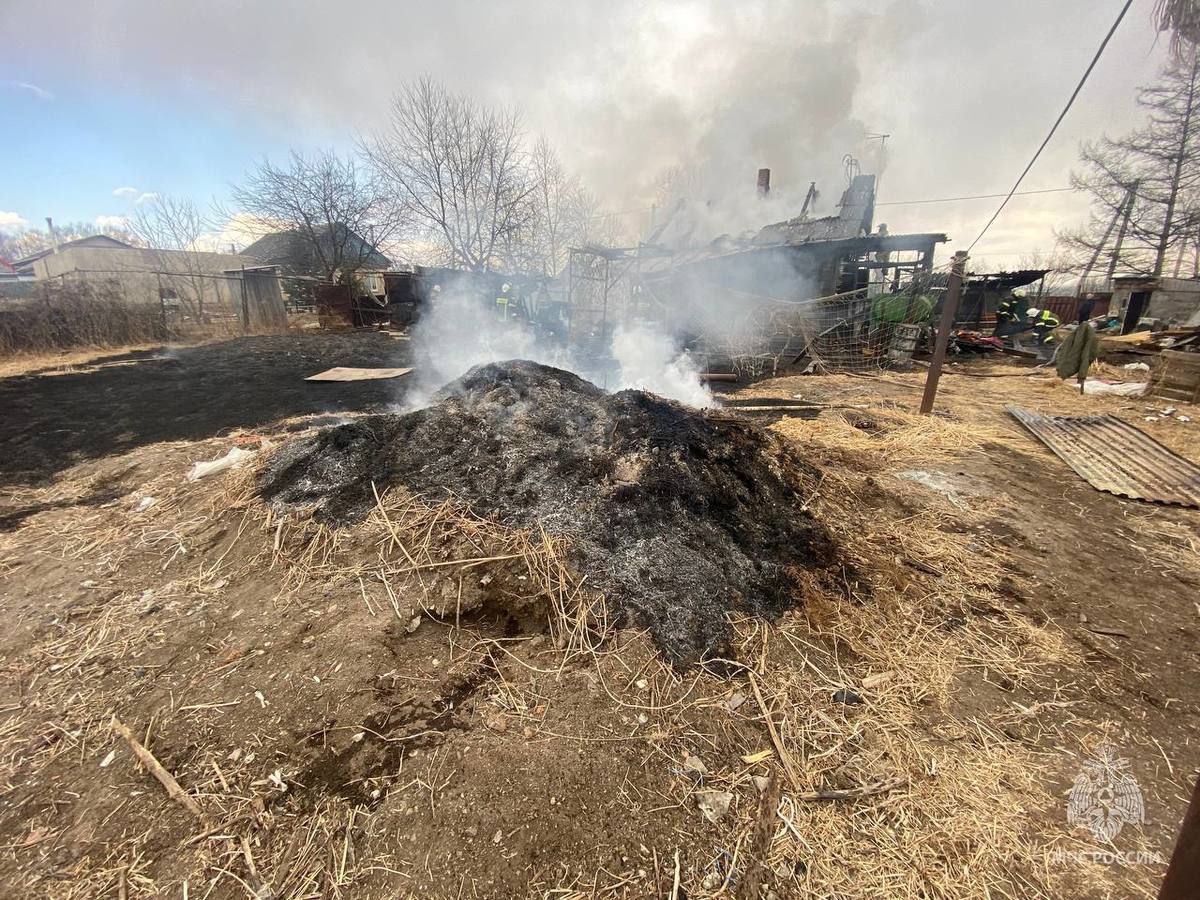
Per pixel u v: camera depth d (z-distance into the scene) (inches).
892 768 69.6
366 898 53.5
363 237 784.9
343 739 69.9
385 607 91.7
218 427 231.9
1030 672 88.4
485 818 60.5
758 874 56.8
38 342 466.6
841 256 500.7
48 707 77.9
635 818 61.5
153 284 655.8
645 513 108.6
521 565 98.0
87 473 172.9
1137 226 760.3
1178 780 69.6
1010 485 170.4
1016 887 56.7
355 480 123.0
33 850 58.4
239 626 91.7
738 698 78.7
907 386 356.8
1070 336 327.6
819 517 130.7
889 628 96.9
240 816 61.1
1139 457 194.2
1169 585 115.3
